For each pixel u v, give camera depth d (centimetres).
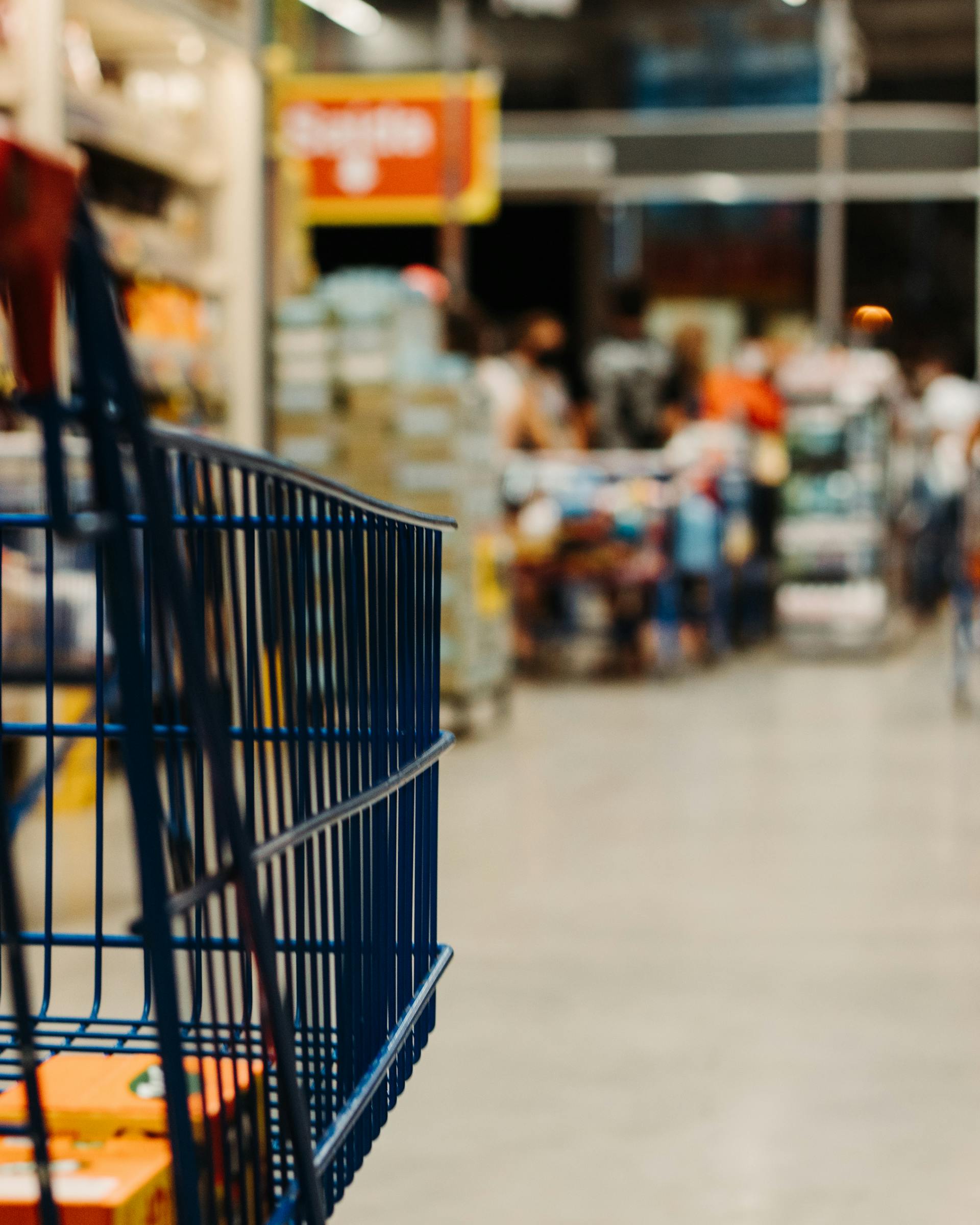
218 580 156
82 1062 195
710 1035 366
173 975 125
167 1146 171
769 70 1549
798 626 1174
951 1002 390
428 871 222
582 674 1053
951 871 520
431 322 820
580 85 1631
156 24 630
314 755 177
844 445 1159
